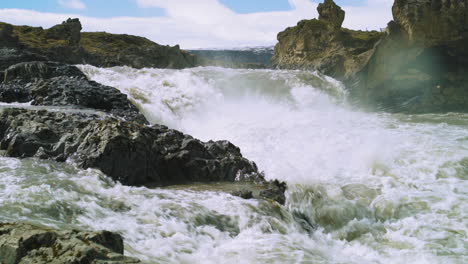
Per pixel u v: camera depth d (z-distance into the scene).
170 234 7.86
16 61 20.34
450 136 17.16
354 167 13.65
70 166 10.48
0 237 4.98
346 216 10.97
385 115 23.81
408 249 9.18
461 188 12.11
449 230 9.86
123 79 22.78
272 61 39.88
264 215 9.52
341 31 35.28
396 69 28.08
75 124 12.09
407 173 13.28
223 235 8.41
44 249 4.86
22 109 12.38
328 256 8.31
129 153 10.92
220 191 10.64
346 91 28.11
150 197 9.37
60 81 16.81
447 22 26.48
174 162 11.85
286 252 7.79
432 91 27.19
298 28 37.47
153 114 18.81
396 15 27.84
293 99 25.17
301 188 11.90
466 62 27.19
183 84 23.23
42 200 7.96
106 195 8.95
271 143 15.62
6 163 10.10
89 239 5.07
